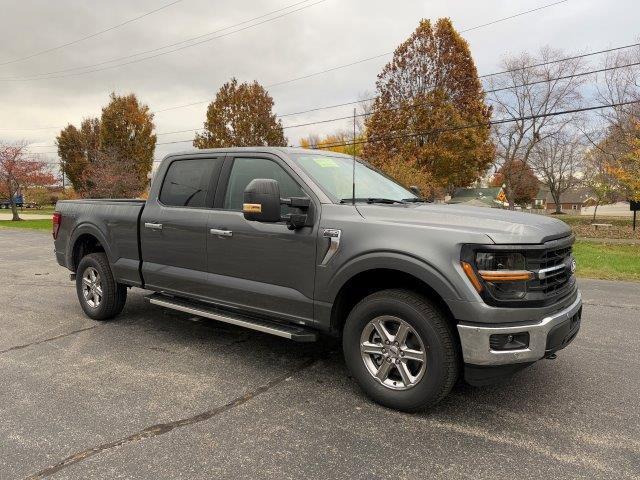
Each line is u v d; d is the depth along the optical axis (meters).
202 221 4.50
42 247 15.02
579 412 3.46
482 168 33.56
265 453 2.89
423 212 3.53
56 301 6.95
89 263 5.77
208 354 4.64
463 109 31.56
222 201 4.47
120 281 5.45
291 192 4.03
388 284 3.75
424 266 3.20
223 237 4.32
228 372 4.18
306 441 3.03
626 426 3.24
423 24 31.27
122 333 5.30
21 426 3.19
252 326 4.10
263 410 3.46
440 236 3.21
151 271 5.01
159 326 5.58
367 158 31.83
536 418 3.36
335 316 3.76
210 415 3.37
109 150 33.56
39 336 5.19
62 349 4.76
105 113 34.28
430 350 3.25
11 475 2.64
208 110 31.38
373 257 3.41
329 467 2.74
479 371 3.15
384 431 3.16
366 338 3.59
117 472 2.68
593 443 3.02
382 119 31.89
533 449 2.95
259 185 3.60
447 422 3.29
